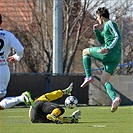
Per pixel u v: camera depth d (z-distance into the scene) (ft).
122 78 169.99
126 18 242.99
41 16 246.47
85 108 145.89
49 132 77.82
